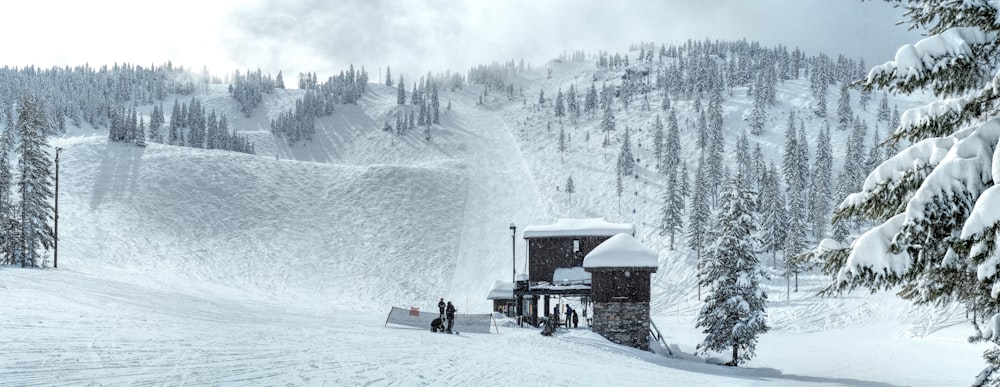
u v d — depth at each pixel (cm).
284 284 8988
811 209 11356
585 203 14712
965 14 793
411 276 9825
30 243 5622
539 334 3406
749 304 3378
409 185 14250
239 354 1580
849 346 5000
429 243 11388
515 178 17100
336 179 14388
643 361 2841
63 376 1116
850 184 10494
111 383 1104
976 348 4659
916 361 3988
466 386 1519
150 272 8106
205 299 4338
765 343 5284
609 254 3578
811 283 8300
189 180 12662
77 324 1780
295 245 10731
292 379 1316
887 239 817
